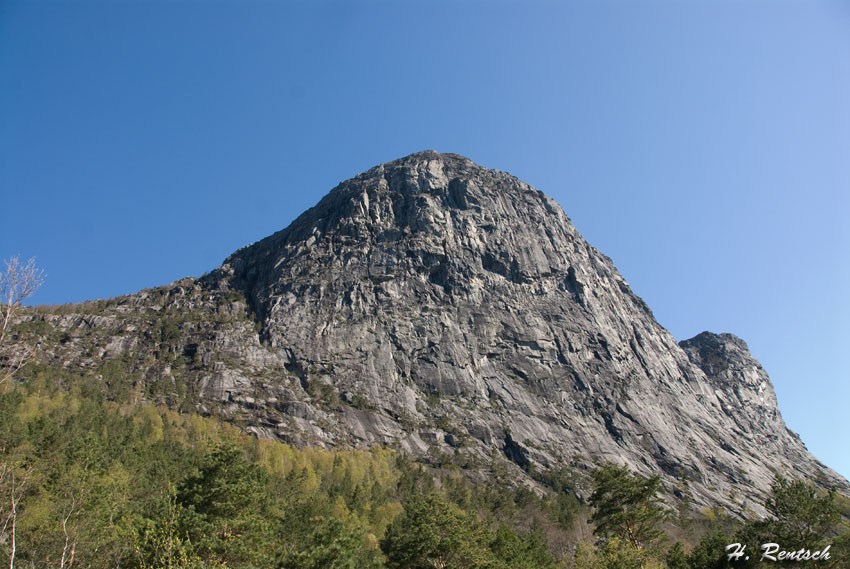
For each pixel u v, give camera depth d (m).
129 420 118.12
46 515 48.56
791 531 51.41
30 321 183.12
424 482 125.00
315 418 155.38
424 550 56.97
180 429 130.75
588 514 123.38
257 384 164.75
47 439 71.69
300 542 63.25
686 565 63.09
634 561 58.81
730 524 131.12
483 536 64.94
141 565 39.88
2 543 36.44
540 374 189.25
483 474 145.38
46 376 148.75
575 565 68.06
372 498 106.88
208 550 43.75
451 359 183.88
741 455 194.00
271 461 120.56
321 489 110.25
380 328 188.50
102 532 45.25
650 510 63.53
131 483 71.06
